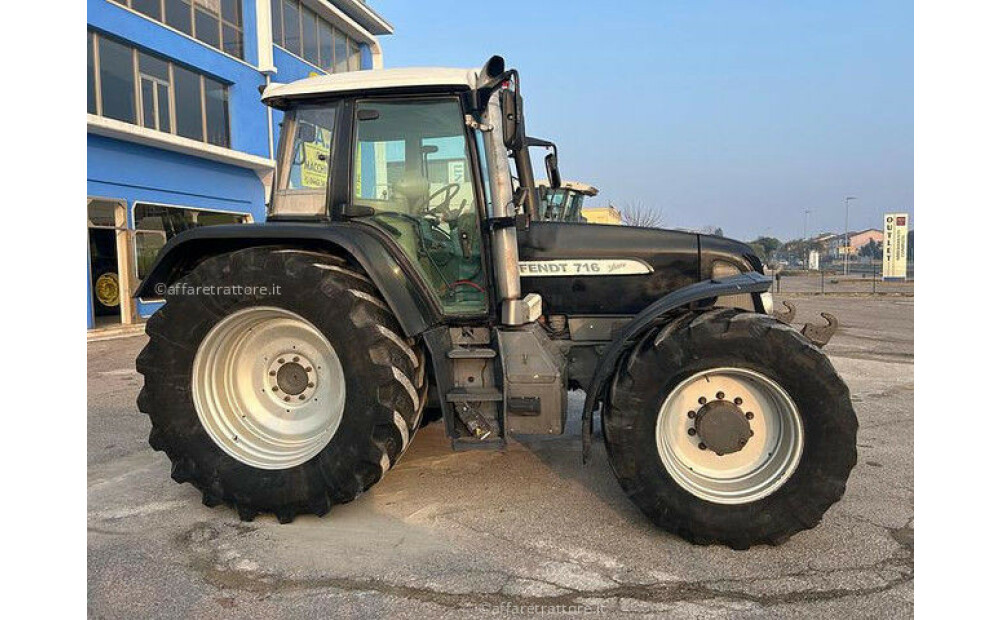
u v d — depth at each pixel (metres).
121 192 11.62
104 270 12.17
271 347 3.30
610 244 3.67
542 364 3.15
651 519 2.81
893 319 13.26
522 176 4.10
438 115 3.36
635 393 2.78
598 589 2.40
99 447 4.36
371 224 3.31
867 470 3.69
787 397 2.69
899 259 29.58
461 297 3.45
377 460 2.92
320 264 3.04
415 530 2.93
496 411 3.14
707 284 3.05
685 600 2.32
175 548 2.79
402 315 3.01
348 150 3.36
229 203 14.18
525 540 2.82
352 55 19.16
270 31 14.97
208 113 13.72
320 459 2.98
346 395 2.95
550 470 3.71
